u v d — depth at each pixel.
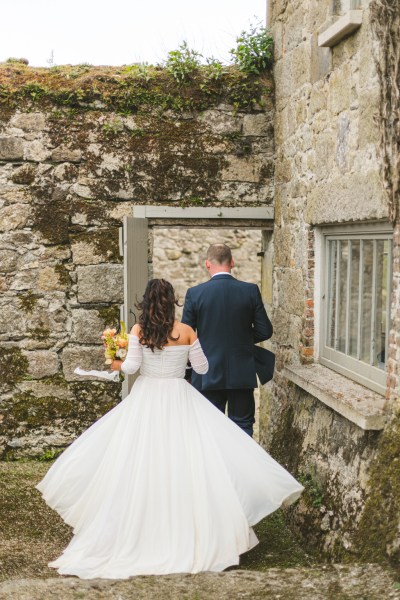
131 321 5.62
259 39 5.83
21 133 5.72
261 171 5.90
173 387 3.78
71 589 2.99
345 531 3.60
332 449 4.11
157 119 5.79
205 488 3.50
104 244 5.84
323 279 4.84
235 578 3.11
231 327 4.57
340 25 3.95
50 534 4.32
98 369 5.90
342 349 4.58
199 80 5.80
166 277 11.79
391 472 3.31
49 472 3.88
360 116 3.88
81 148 5.76
